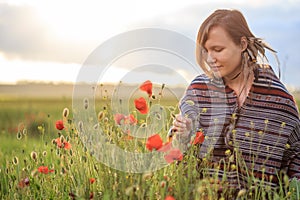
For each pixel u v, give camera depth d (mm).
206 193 2689
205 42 3094
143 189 2385
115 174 2547
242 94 3150
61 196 2980
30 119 4715
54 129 4254
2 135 6246
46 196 3033
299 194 2844
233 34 3070
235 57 3092
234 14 3127
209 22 3084
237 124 3127
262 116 3121
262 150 3111
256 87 3135
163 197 2393
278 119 3119
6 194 3162
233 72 3150
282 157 3166
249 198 2924
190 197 2553
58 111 5883
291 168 3244
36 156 3129
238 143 3074
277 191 3096
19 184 2941
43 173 3092
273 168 3107
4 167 3680
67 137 2939
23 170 3045
